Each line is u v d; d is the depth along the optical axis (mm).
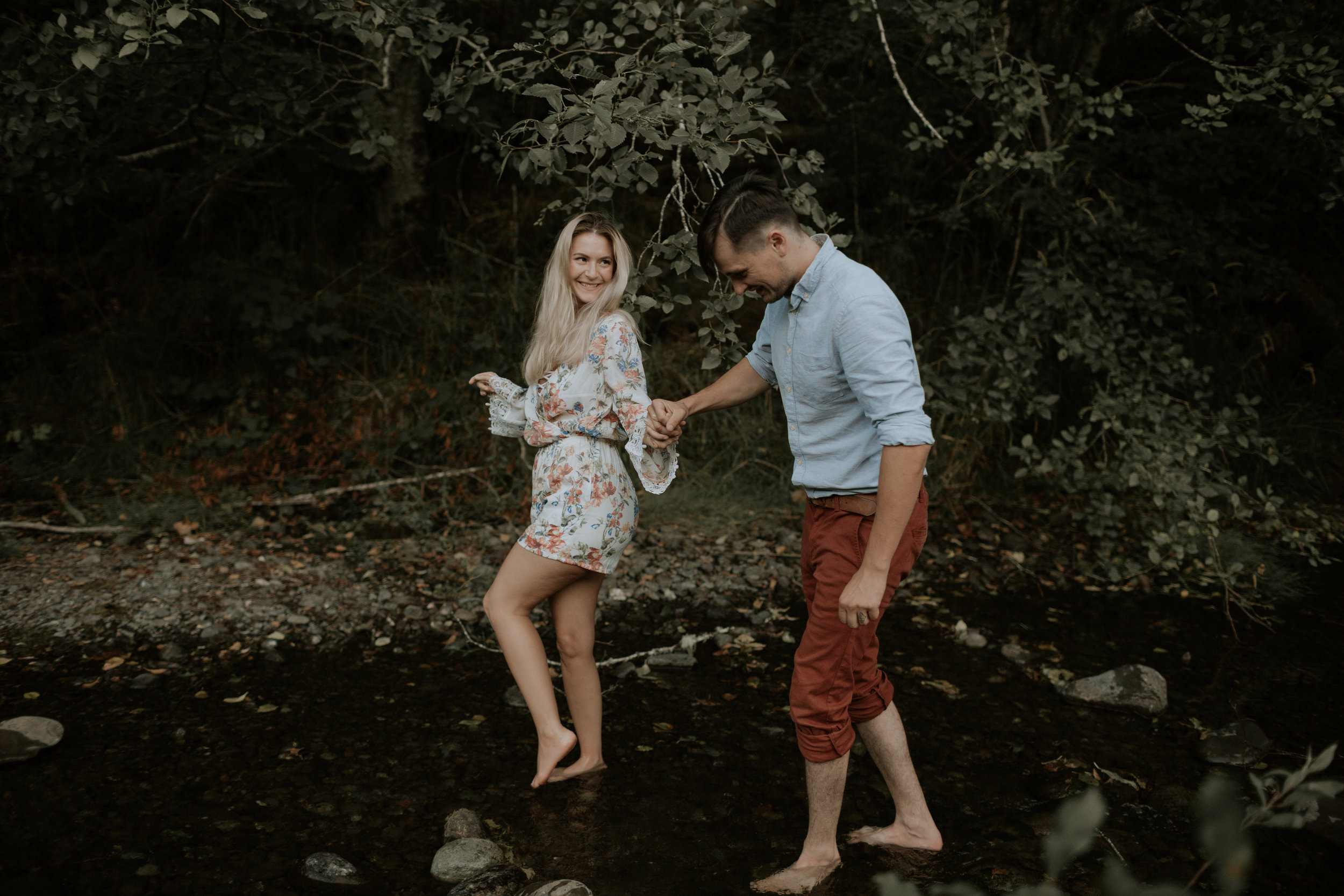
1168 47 6379
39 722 2779
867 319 2025
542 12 3400
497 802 2580
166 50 3984
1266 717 3188
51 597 3818
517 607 2621
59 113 3346
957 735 3031
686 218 3104
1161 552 4801
